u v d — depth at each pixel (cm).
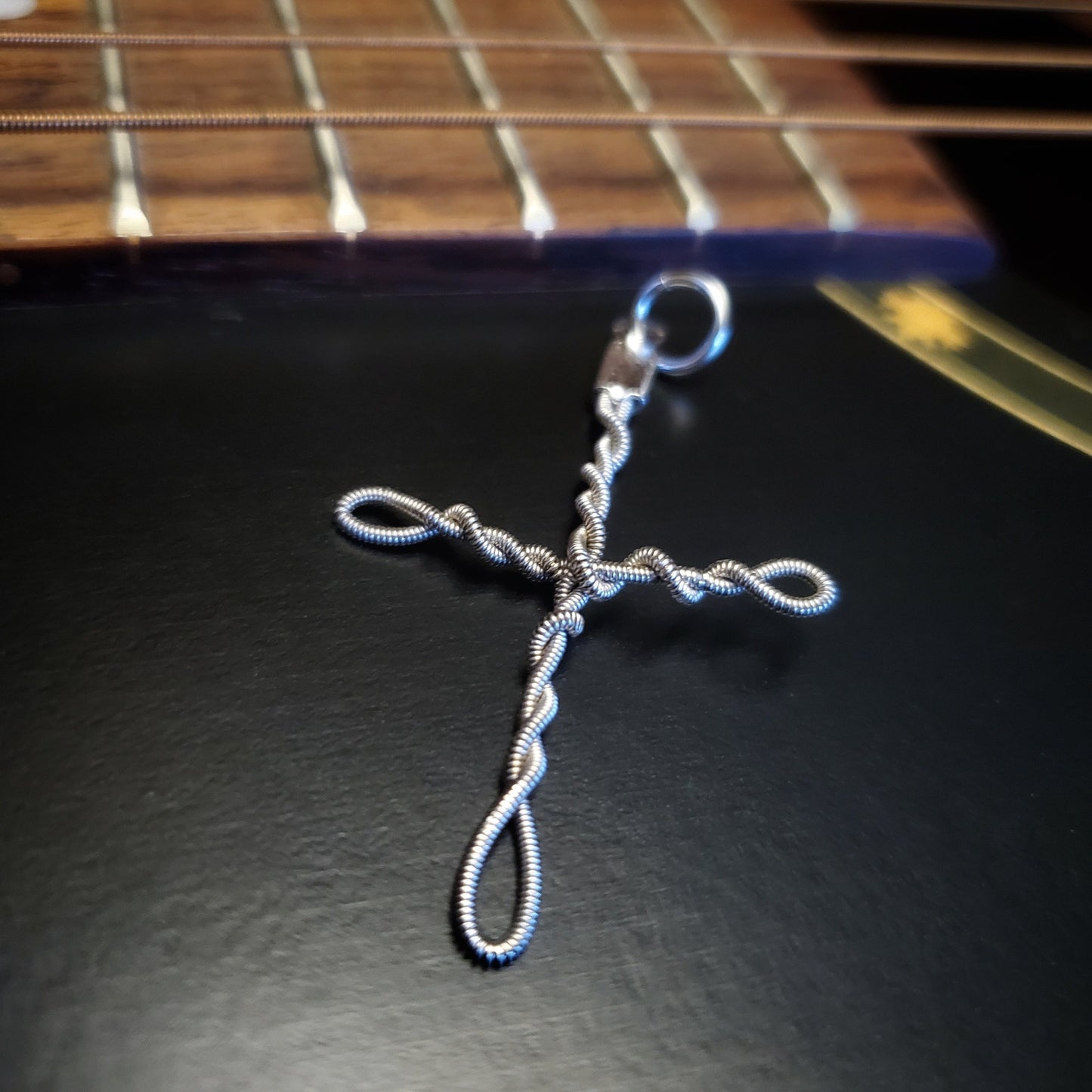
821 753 10
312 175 12
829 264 13
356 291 12
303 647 10
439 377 12
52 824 9
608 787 10
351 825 9
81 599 10
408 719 10
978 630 11
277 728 10
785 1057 9
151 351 12
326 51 13
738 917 9
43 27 13
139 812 9
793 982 9
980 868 10
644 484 11
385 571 10
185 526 10
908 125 14
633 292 13
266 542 10
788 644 10
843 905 9
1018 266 14
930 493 12
